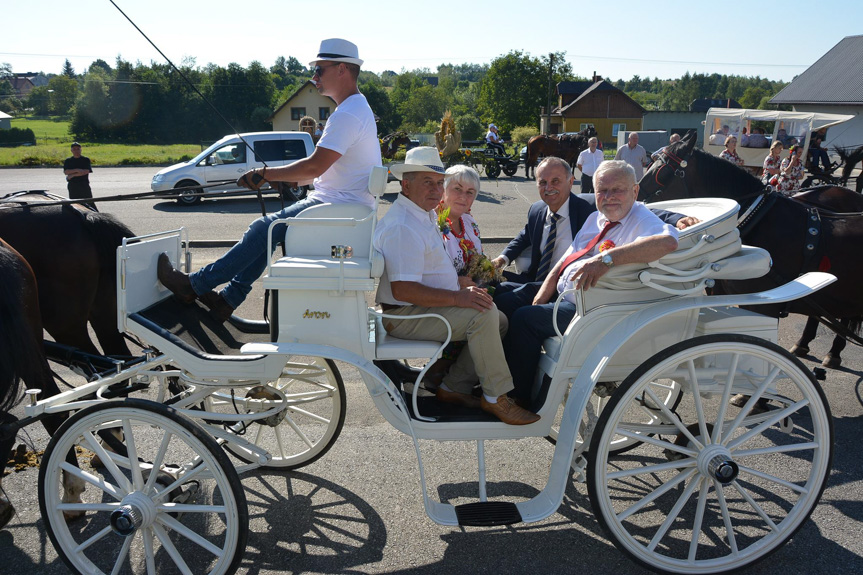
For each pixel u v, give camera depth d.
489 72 71.56
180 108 58.84
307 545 3.22
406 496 3.67
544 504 3.01
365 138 3.50
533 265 4.41
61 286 3.91
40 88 92.69
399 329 3.24
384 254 3.13
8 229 3.84
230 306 3.48
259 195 3.57
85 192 12.45
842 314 4.94
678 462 3.03
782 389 5.22
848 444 4.25
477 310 3.13
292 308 3.01
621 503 3.64
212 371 3.05
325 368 3.75
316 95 49.09
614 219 3.33
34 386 3.21
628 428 3.39
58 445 2.83
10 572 3.01
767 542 3.01
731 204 3.24
